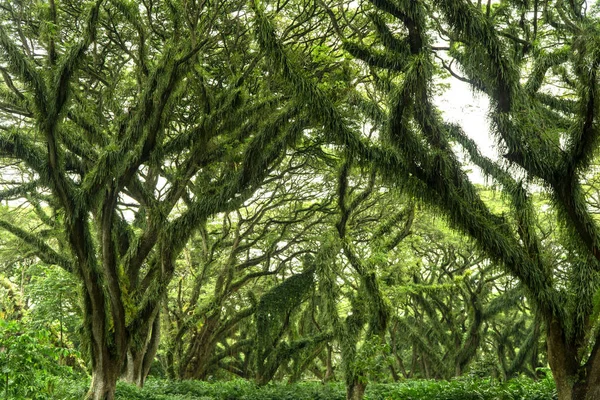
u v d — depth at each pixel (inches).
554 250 576.1
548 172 476.7
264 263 1243.2
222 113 652.7
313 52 675.4
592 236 473.7
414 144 491.8
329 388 965.8
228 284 1069.1
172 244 631.2
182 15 660.1
